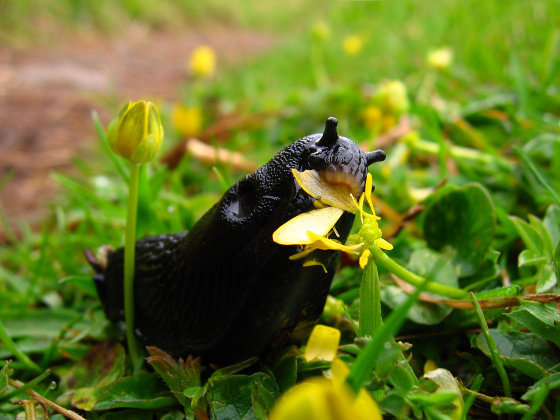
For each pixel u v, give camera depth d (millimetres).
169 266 172
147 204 237
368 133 344
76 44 1129
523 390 160
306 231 142
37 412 172
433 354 178
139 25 1437
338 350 178
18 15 1089
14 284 255
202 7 1712
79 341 208
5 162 481
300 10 2010
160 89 775
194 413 157
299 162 151
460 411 145
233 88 618
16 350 193
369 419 126
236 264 156
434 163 307
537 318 157
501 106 337
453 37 529
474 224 198
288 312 159
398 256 218
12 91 708
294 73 656
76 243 284
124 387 170
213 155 321
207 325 164
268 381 160
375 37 672
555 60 378
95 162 448
